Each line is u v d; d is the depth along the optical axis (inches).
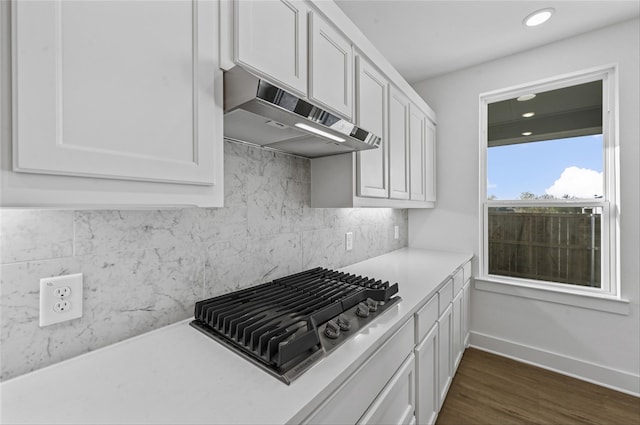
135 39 23.1
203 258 43.4
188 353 31.6
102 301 32.9
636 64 71.0
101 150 21.1
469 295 94.9
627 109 72.2
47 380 26.8
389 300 46.1
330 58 45.6
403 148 73.8
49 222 29.0
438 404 60.8
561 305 82.7
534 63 84.3
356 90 53.0
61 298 29.7
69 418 21.9
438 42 80.3
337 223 73.2
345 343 33.1
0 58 16.9
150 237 37.1
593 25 73.5
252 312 37.6
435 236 104.4
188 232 41.4
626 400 70.1
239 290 48.3
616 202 75.2
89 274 31.8
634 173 71.7
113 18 21.8
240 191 48.9
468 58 89.5
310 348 30.2
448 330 68.7
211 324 36.8
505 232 94.3
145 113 23.7
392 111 67.2
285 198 57.7
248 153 50.1
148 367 28.9
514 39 79.4
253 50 32.7
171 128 25.7
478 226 95.7
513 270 93.0
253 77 28.2
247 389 25.2
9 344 26.9
